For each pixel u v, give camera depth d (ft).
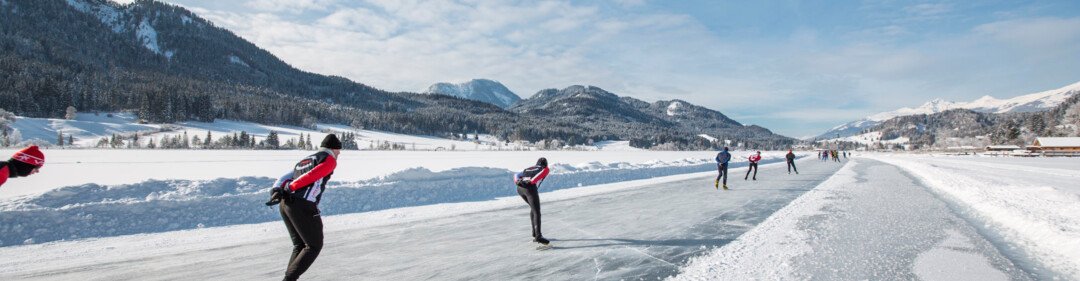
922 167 79.92
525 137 612.70
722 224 24.84
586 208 31.83
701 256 17.60
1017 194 33.71
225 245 19.84
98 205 22.59
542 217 27.91
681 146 644.27
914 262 16.26
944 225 23.66
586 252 18.61
